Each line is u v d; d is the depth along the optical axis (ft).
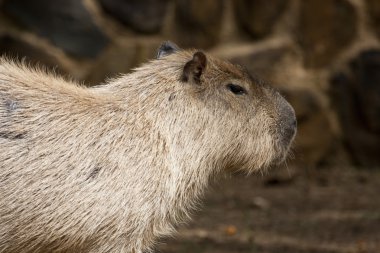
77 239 36.63
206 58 39.52
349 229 58.85
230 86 40.52
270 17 78.28
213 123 39.88
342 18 78.95
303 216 62.59
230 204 66.33
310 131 77.77
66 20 74.28
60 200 36.24
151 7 75.77
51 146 36.63
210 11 77.15
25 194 35.86
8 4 74.08
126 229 37.11
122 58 74.90
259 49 77.61
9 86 37.22
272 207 65.36
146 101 38.91
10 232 35.96
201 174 39.83
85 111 37.83
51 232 36.27
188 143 39.14
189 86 39.60
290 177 73.61
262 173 42.57
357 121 78.64
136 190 37.29
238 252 53.52
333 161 78.74
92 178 36.78
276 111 41.75
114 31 75.15
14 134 36.40
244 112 40.75
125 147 37.65
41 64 73.46
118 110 38.37
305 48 78.64
